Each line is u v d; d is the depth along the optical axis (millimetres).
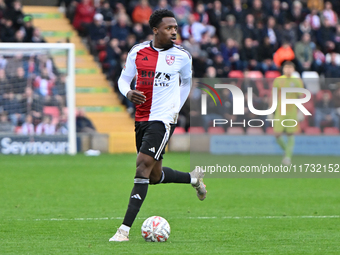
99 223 24109
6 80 60219
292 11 82500
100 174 43469
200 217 26031
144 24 72125
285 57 73688
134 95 19906
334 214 27062
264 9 80438
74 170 45938
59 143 60625
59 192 34344
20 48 55875
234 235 21469
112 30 71438
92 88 70312
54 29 75438
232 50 72938
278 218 25812
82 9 74062
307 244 19734
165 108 20484
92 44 72625
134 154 61125
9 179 40219
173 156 58688
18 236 21062
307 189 37438
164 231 19875
